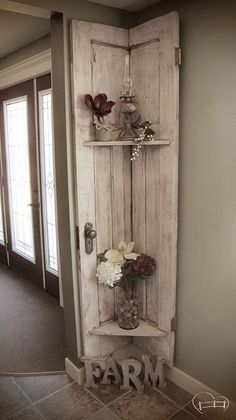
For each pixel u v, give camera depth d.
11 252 4.17
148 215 2.15
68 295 2.22
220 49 1.70
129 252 2.15
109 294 2.27
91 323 2.21
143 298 2.28
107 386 2.25
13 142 3.76
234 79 1.67
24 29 2.65
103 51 1.98
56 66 1.96
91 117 1.99
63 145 2.00
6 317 3.12
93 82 1.97
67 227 2.10
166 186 2.00
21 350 2.63
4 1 1.69
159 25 1.87
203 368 2.08
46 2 1.79
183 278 2.08
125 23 2.10
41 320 3.06
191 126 1.89
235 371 1.92
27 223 3.76
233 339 1.89
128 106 1.96
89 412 2.05
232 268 1.83
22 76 3.23
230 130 1.72
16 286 3.73
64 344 2.71
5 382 2.30
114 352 2.38
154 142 1.94
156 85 1.95
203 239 1.94
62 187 2.07
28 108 3.31
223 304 1.90
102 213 2.14
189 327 2.11
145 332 2.18
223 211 1.82
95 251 2.15
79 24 1.87
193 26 1.80
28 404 2.11
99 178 2.09
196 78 1.83
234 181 1.74
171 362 2.21
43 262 3.54
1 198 4.21
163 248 2.08
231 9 1.64
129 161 2.20
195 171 1.91
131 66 2.07
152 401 2.12
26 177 3.62
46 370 2.40
